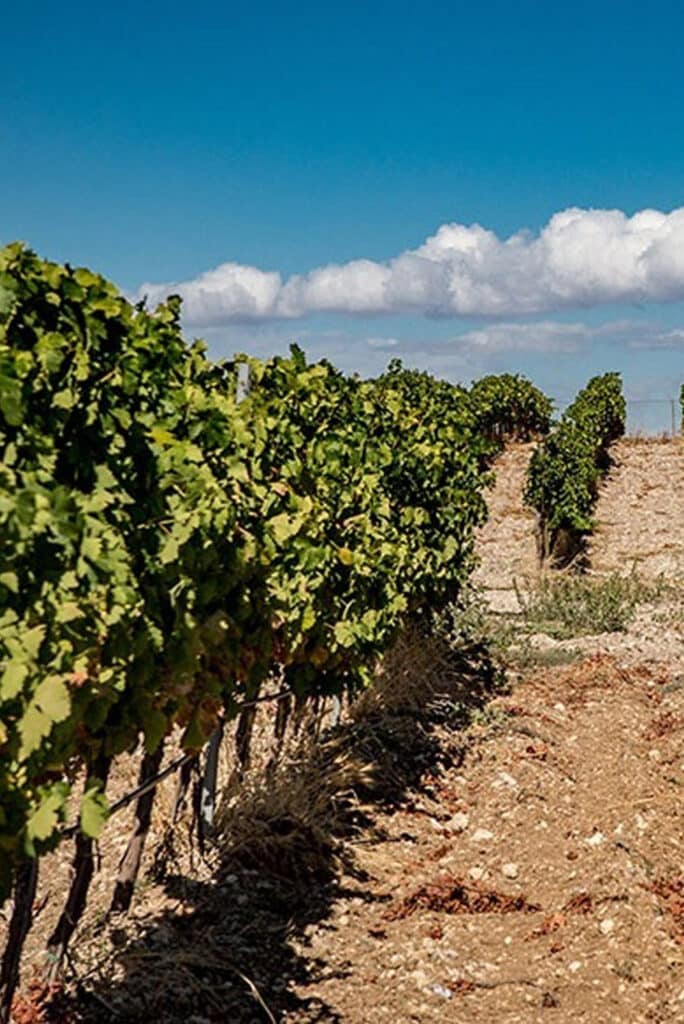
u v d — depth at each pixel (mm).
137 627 4262
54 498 3674
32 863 4285
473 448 12914
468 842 7398
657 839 7539
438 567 10562
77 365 4285
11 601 3586
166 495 4816
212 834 6625
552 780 8547
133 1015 4926
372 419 9719
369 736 8539
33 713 3230
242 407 6734
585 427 26312
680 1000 5449
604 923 6137
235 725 8797
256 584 5668
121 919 5629
